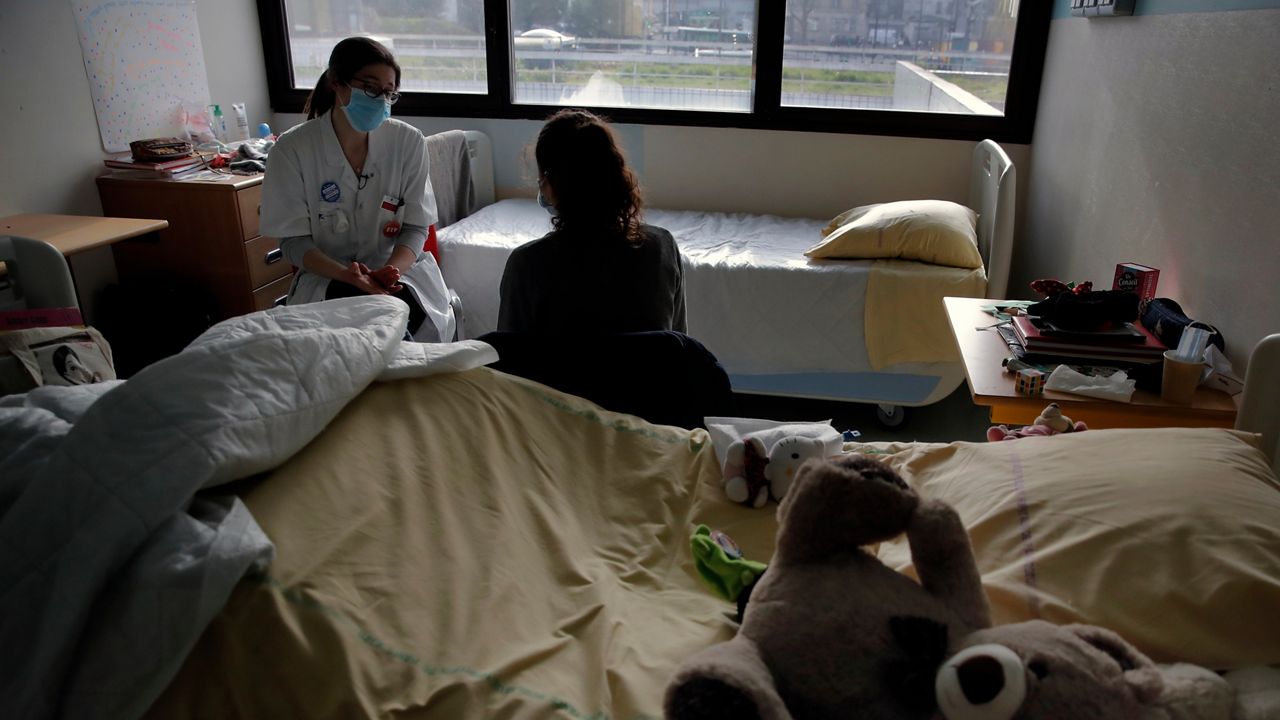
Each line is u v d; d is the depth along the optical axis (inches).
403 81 158.9
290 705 35.4
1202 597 37.9
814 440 55.2
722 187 153.9
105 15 124.1
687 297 115.4
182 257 123.8
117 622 34.5
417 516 45.1
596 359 62.7
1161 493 42.5
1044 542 42.8
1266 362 52.7
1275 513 40.7
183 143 127.5
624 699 38.8
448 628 40.0
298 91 159.3
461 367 56.5
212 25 144.6
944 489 50.8
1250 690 35.2
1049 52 134.0
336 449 46.3
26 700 33.3
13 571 35.4
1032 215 138.5
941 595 34.3
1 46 110.7
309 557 39.8
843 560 35.1
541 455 55.0
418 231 97.9
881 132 145.3
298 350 46.1
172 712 34.6
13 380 60.0
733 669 29.3
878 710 30.8
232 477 40.3
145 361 122.3
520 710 36.9
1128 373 68.1
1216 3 74.5
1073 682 29.0
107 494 36.1
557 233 69.7
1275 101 63.3
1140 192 90.0
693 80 151.5
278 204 90.6
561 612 44.4
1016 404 65.2
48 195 118.6
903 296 109.2
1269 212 63.1
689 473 57.7
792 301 112.5
